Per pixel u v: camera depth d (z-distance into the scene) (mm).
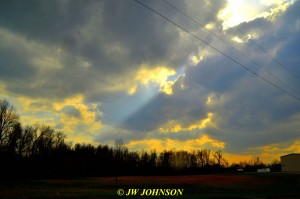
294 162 126250
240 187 62188
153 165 167250
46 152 126500
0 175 110188
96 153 154125
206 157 177750
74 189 57125
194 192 49750
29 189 57562
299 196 41719
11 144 110312
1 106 108250
